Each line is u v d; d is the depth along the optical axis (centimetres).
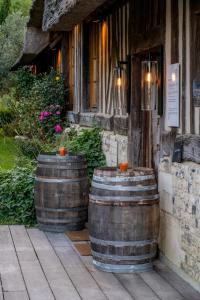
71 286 508
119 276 538
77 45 1136
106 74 895
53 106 1259
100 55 944
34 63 1916
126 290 497
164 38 589
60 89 1288
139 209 538
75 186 712
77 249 631
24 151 1189
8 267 565
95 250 557
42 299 475
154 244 551
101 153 904
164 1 586
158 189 604
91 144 908
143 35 659
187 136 518
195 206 492
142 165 712
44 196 713
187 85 525
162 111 598
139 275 540
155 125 639
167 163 573
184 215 520
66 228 716
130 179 537
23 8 3238
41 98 1298
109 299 474
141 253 545
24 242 669
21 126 1334
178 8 545
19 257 602
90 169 891
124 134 768
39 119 1259
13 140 1848
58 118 1252
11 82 2420
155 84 631
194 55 507
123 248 541
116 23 820
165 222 576
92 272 550
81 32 1080
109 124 862
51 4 818
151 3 630
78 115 1114
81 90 1090
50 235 706
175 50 556
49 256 607
